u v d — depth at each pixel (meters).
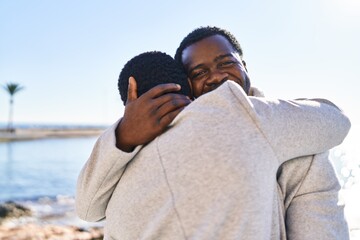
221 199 1.00
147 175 1.12
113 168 1.17
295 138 1.12
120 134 1.17
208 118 1.08
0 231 10.30
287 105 1.17
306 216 1.19
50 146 56.88
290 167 1.21
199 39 1.52
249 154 1.02
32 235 9.89
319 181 1.22
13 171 29.05
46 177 26.09
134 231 1.12
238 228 0.99
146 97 1.17
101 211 1.33
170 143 1.10
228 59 1.47
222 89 1.12
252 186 1.00
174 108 1.15
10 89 61.69
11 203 14.41
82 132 87.50
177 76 1.29
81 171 1.29
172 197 1.05
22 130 82.44
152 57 1.30
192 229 1.01
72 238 9.78
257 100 1.13
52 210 14.93
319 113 1.21
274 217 1.12
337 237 1.18
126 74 1.32
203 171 1.03
